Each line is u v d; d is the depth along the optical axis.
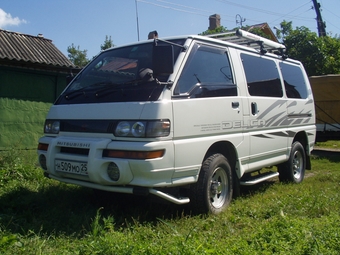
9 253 3.42
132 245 3.56
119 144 4.28
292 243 3.88
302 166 7.68
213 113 4.98
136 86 4.57
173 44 4.72
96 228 4.01
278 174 6.80
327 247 3.87
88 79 5.36
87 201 5.37
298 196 5.88
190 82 4.79
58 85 10.30
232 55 5.67
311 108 7.90
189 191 4.85
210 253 3.49
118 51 5.53
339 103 13.32
